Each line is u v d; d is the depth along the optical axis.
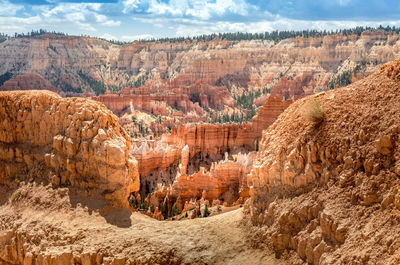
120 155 33.78
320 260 22.88
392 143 23.14
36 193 35.09
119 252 28.55
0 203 36.16
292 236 25.58
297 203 26.16
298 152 27.62
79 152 34.97
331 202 24.23
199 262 27.02
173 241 28.78
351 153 24.84
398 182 21.81
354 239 21.84
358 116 25.88
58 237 30.89
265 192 29.06
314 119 27.88
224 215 31.92
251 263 26.22
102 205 32.91
